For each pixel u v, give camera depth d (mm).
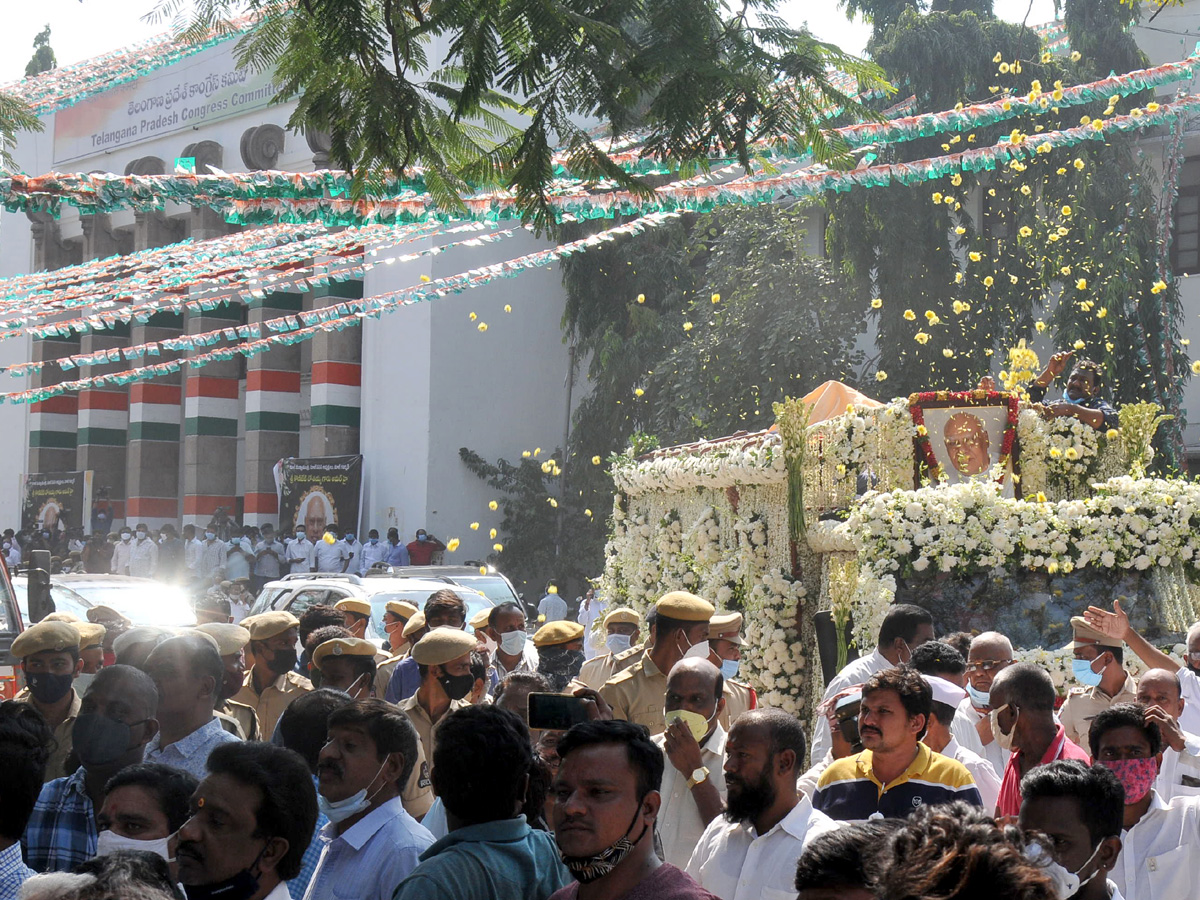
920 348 20672
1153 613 8492
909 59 19859
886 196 20516
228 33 5918
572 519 29312
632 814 3260
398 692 7652
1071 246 19656
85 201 5777
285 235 9406
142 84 29750
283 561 29625
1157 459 18953
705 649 6199
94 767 4699
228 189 5984
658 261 27500
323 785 4223
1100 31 20125
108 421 35812
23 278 10273
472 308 30703
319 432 31109
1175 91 19906
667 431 24656
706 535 10906
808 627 9750
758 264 22984
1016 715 5055
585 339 28969
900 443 9414
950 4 21391
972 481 8703
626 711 6184
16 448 37906
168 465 34719
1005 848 2232
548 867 3807
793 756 4324
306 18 5645
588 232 28203
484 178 5883
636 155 5680
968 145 20000
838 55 5500
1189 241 22188
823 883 2848
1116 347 19516
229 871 3525
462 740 3797
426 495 29844
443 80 5547
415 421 30109
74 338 36188
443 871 3576
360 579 14648
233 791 3539
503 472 30141
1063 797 3703
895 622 6742
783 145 5777
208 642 5266
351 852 4191
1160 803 4785
